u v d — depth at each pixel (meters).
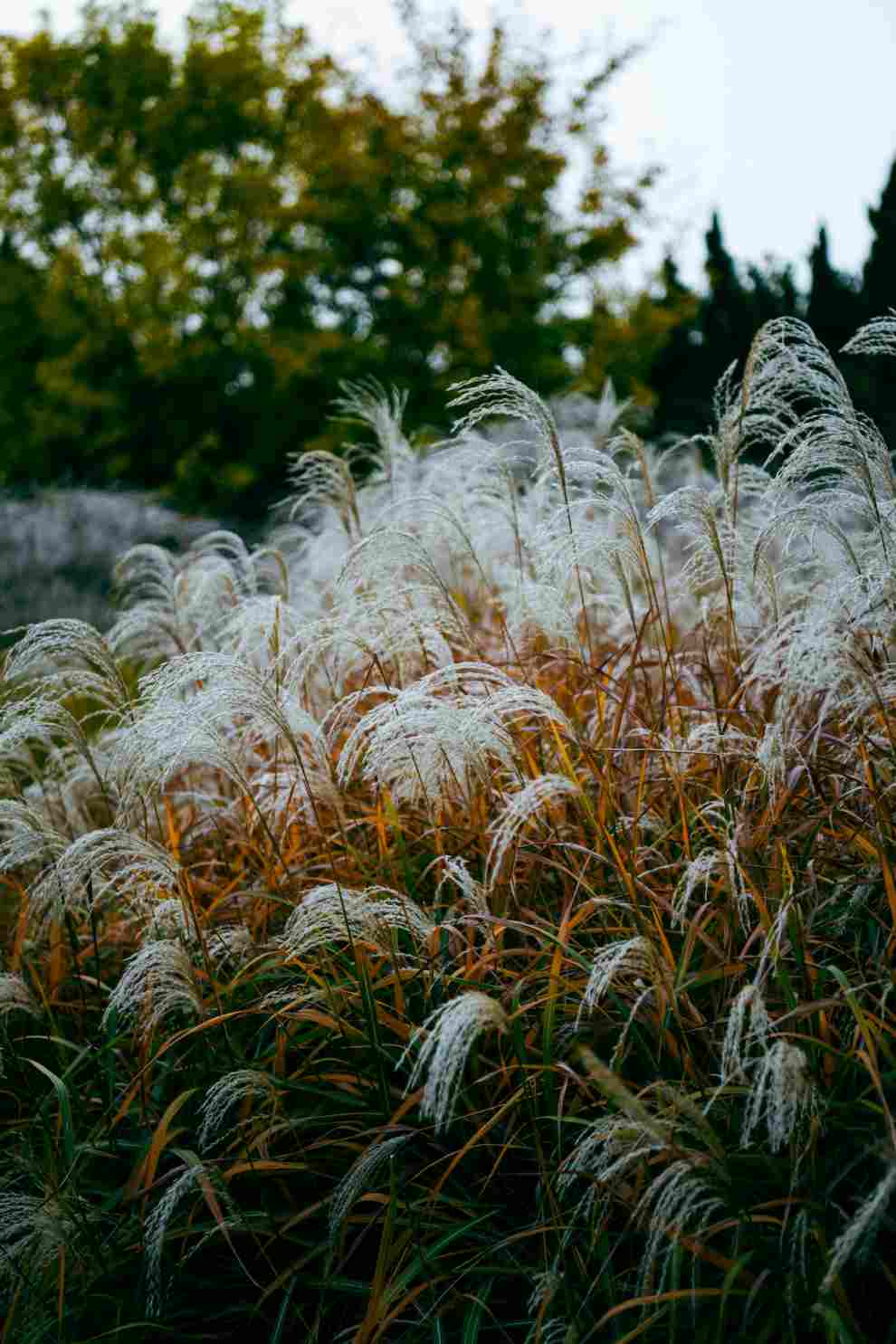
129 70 21.09
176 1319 2.69
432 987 2.84
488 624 5.10
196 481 19.91
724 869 2.73
